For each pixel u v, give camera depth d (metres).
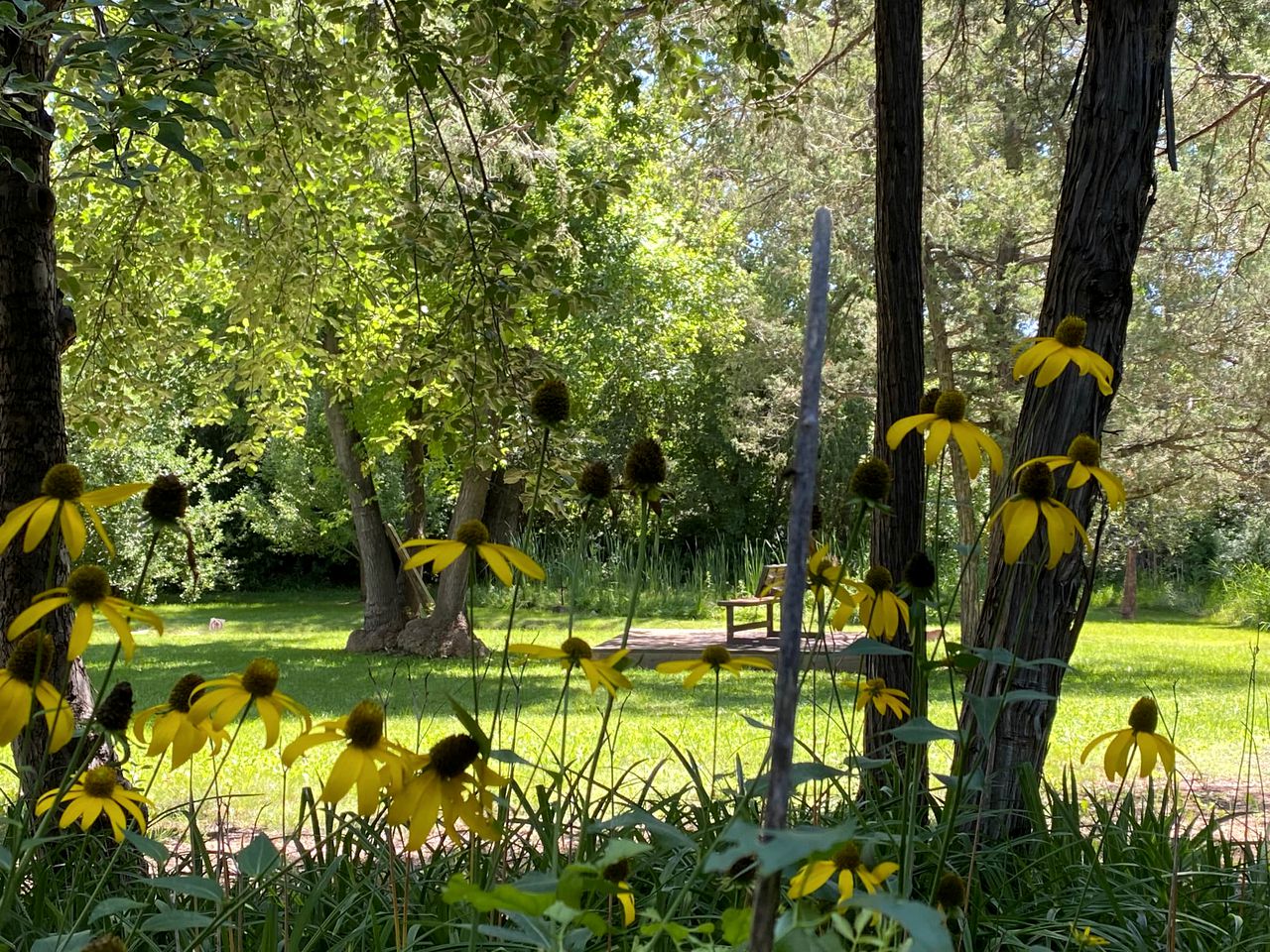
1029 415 4.24
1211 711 11.12
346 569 36.16
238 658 16.45
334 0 6.41
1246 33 9.84
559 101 6.32
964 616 9.88
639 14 9.18
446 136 10.15
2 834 2.96
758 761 7.48
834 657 2.65
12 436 4.59
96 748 2.12
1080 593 4.21
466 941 2.47
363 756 1.55
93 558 17.94
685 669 2.06
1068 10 8.73
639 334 19.61
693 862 2.68
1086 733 9.57
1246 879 3.87
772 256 18.09
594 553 25.47
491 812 1.59
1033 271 16.66
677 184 16.81
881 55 4.98
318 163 8.27
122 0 4.34
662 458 2.15
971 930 2.88
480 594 24.75
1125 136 4.22
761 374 22.02
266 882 2.56
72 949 1.53
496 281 6.36
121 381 9.12
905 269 4.89
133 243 8.68
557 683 12.91
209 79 4.43
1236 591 24.86
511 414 6.23
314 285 8.79
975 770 2.02
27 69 4.73
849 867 1.50
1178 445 15.35
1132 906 3.23
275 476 28.98
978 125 14.23
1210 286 14.52
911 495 4.84
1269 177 13.57
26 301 4.63
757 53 6.54
